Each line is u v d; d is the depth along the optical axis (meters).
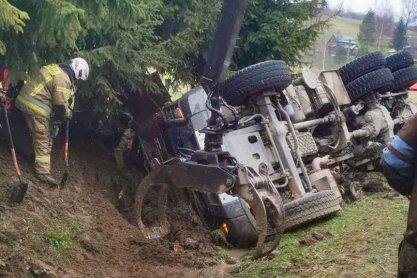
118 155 9.43
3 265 4.82
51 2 5.41
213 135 5.40
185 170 5.43
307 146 7.88
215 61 5.27
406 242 3.07
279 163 7.11
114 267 5.93
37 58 5.94
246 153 6.98
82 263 5.72
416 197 3.01
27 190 6.65
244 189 5.24
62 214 6.62
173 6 9.30
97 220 7.07
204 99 7.91
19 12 4.91
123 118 9.81
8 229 5.50
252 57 11.36
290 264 5.59
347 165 9.27
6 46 5.73
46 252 5.52
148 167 9.02
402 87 10.52
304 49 11.37
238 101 7.04
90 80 8.47
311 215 6.78
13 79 5.98
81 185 7.98
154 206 8.19
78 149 9.05
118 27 8.00
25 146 7.79
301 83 8.69
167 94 9.45
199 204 7.70
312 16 11.27
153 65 8.90
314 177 7.51
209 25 9.84
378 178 9.09
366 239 5.78
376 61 9.27
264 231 5.21
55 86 7.28
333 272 4.98
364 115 9.23
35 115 7.19
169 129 8.26
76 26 5.57
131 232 7.17
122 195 8.48
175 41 9.27
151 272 6.02
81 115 9.63
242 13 5.15
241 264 6.38
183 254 6.67
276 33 10.96
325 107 8.73
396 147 3.05
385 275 4.68
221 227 7.34
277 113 7.47
